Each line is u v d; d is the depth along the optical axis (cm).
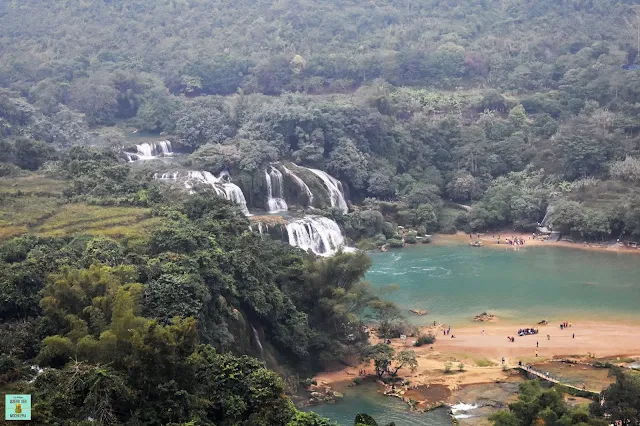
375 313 11206
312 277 9869
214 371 6419
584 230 15400
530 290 12381
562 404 6656
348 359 9612
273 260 10181
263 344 8931
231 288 8400
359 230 15800
